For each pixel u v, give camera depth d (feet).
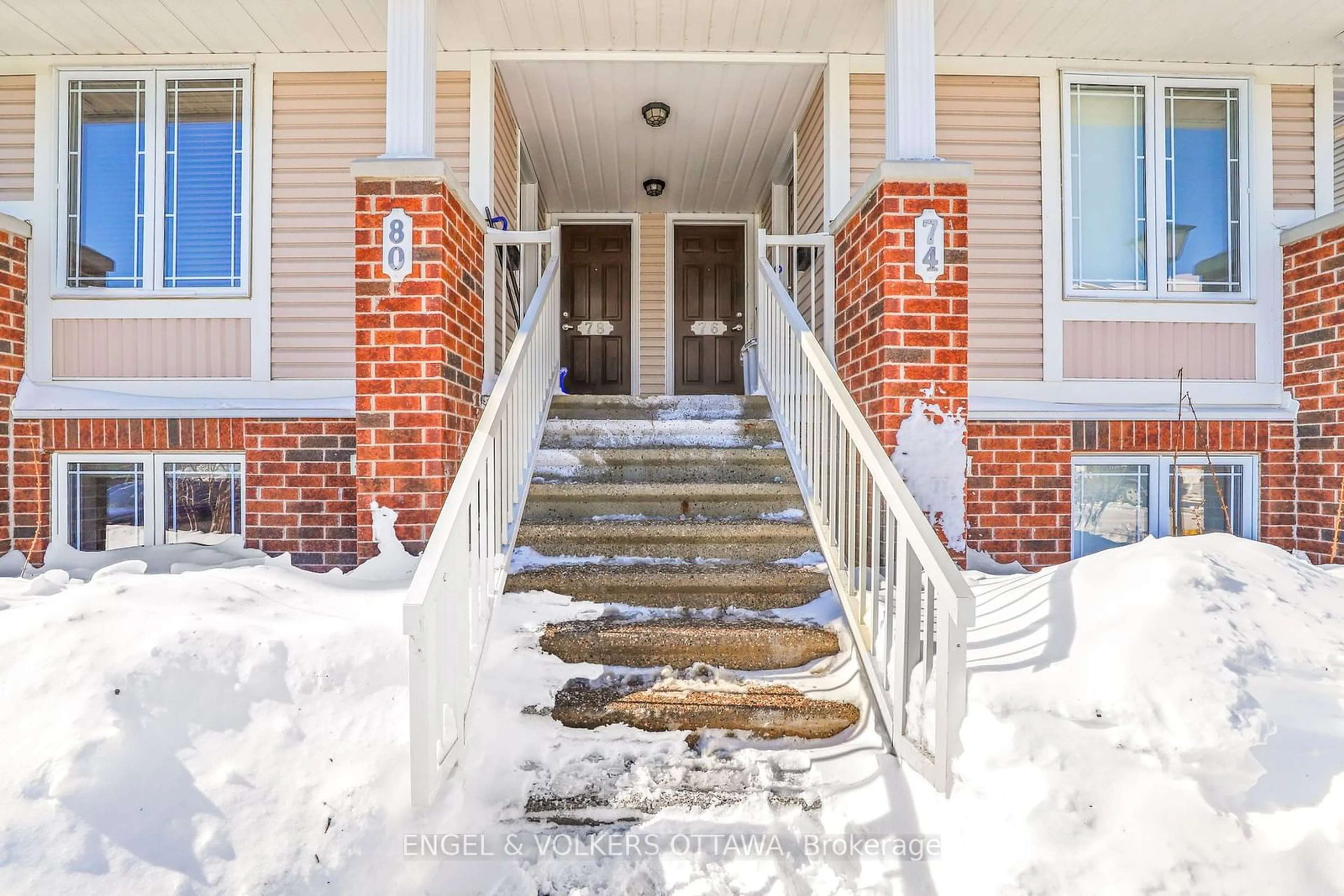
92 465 14.51
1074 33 14.23
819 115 16.08
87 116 15.10
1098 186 15.42
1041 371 15.19
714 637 8.52
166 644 7.16
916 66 11.84
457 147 15.14
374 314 10.93
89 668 6.83
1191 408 14.52
